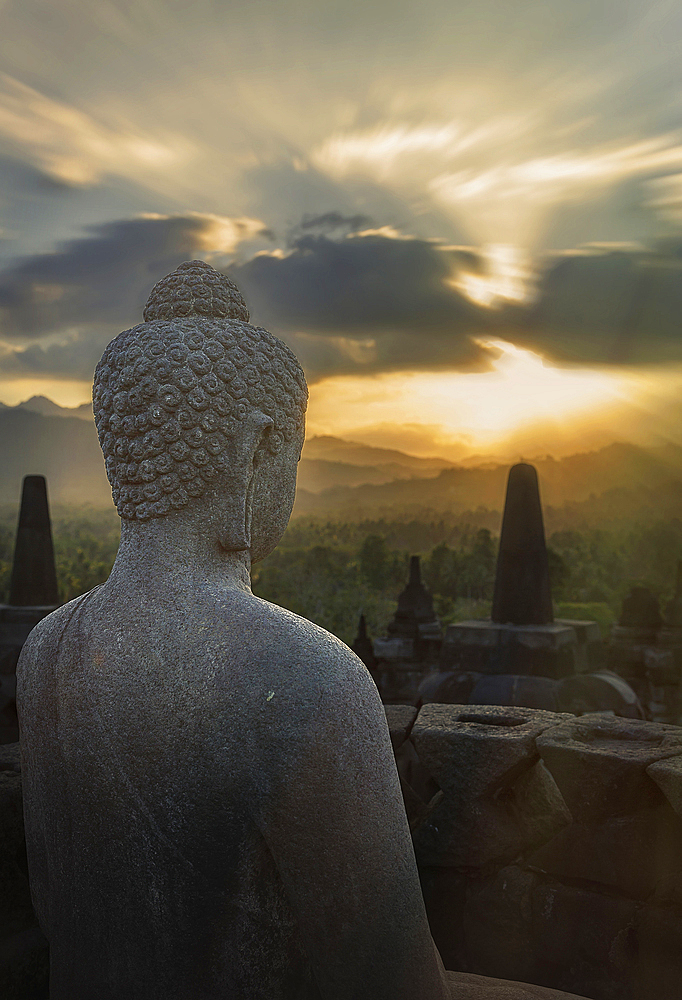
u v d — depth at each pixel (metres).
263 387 1.42
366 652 10.73
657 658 8.80
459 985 1.68
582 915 2.18
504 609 7.14
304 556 53.81
